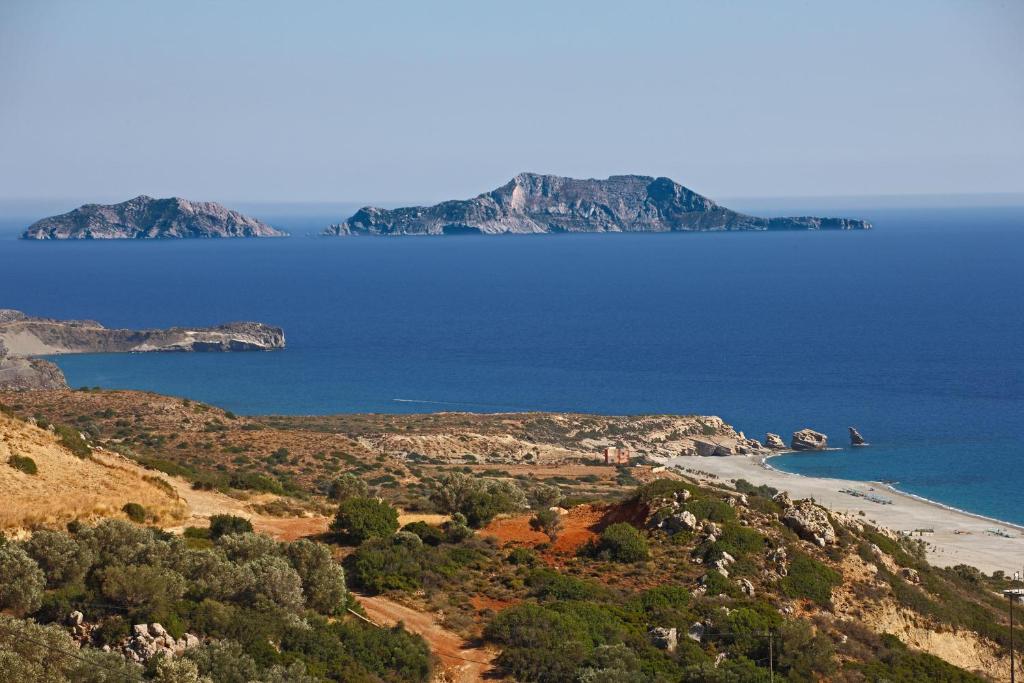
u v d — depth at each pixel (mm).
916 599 60438
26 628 38719
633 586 57688
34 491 57562
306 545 52656
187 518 63312
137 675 38250
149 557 46906
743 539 61125
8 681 35750
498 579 58812
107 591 43312
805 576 58625
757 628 51094
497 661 48469
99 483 62719
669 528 63812
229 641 42562
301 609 48562
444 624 52500
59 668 37375
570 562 61125
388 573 57625
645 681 45594
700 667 47094
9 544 45219
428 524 68312
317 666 43281
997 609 68562
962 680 51625
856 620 56875
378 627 50219
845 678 49406
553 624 50438
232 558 52000
